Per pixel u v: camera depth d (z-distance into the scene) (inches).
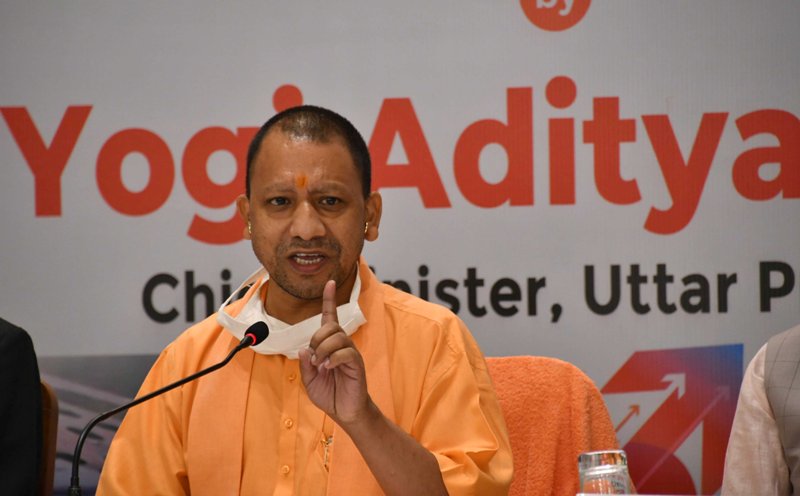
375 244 365.1
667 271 360.8
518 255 363.9
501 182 363.9
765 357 266.7
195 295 366.9
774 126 360.5
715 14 361.1
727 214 360.5
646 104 361.7
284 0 366.9
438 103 365.1
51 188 366.6
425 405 207.9
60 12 367.6
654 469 358.9
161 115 368.2
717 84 361.1
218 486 208.4
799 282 358.9
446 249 364.2
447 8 364.5
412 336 215.0
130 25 367.9
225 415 211.9
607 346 361.4
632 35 362.0
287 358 214.7
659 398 359.6
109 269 366.3
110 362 365.4
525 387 277.3
